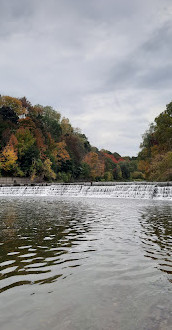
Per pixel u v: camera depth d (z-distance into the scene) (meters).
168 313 4.04
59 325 3.72
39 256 7.20
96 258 7.00
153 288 5.00
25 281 5.40
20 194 52.56
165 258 6.97
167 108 67.25
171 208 22.36
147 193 39.09
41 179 80.38
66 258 7.01
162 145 65.06
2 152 70.69
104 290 4.93
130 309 4.17
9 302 4.47
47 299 4.57
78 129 134.25
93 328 3.63
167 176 51.56
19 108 96.00
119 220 14.36
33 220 14.30
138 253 7.47
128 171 149.00
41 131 92.25
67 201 32.31
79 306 4.29
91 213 18.12
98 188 45.28
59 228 11.61
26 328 3.66
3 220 14.34
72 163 96.50
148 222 13.50
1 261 6.77
